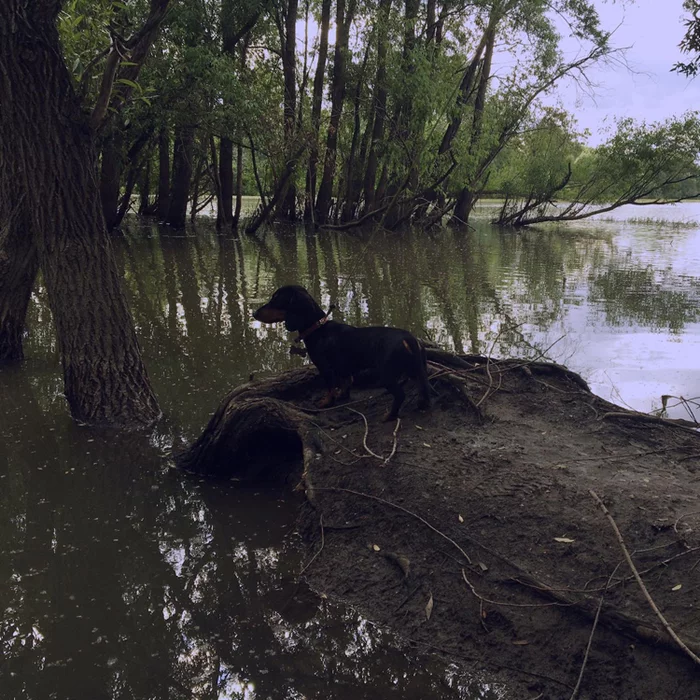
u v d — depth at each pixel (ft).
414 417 16.51
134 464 18.10
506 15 70.03
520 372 18.61
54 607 12.20
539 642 10.44
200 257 56.54
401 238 79.00
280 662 10.82
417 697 10.01
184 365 26.23
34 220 20.40
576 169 103.86
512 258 60.59
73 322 20.54
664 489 13.03
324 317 16.99
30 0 18.39
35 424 20.68
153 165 96.58
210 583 12.92
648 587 10.62
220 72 55.77
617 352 27.96
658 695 9.24
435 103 65.21
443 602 11.49
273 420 16.72
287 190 88.74
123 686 10.36
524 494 13.01
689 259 60.03
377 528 13.32
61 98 19.48
